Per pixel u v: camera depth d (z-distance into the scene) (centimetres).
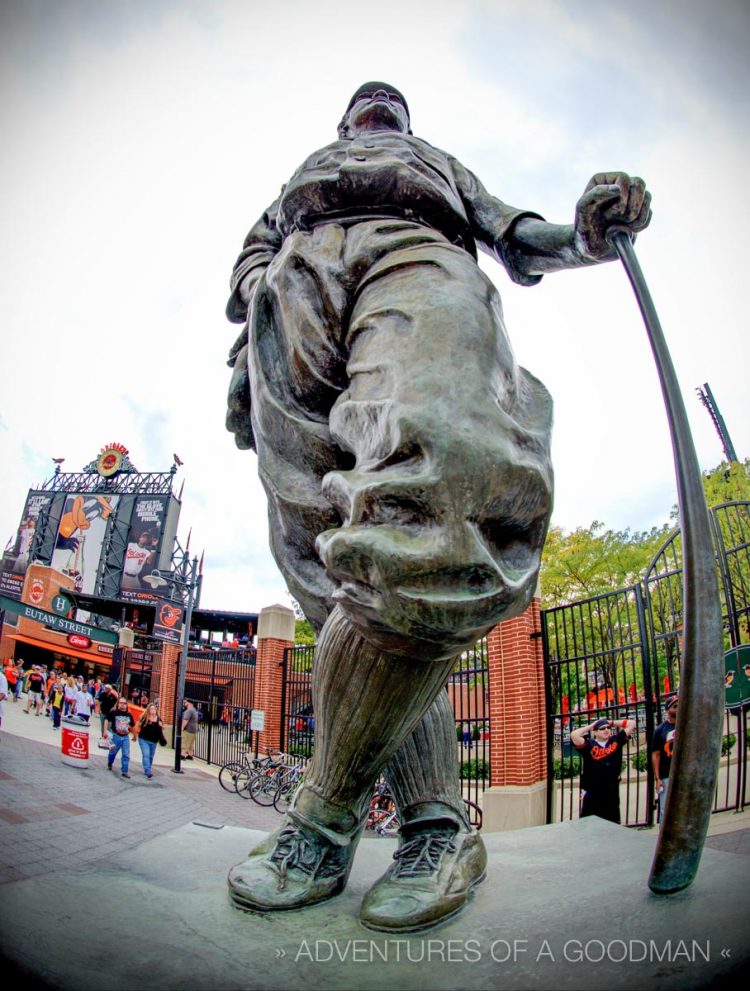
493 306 118
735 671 646
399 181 145
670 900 107
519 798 909
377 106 181
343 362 134
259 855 133
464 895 121
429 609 90
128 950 99
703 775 106
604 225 137
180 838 170
